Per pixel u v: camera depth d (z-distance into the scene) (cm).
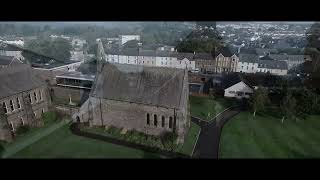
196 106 5684
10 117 4019
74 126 4328
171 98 3862
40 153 3228
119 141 3803
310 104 5169
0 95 3844
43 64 5797
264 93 5291
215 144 3881
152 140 3850
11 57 4750
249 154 3578
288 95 5062
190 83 7356
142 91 4066
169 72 4016
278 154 3606
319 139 4191
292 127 4684
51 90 5644
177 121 3788
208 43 8094
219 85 7050
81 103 5103
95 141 3762
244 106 5788
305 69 7269
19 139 3744
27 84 4384
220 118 5041
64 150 3369
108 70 4397
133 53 5975
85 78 5628
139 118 4094
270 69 8669
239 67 8856
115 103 4178
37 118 4525
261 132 4419
